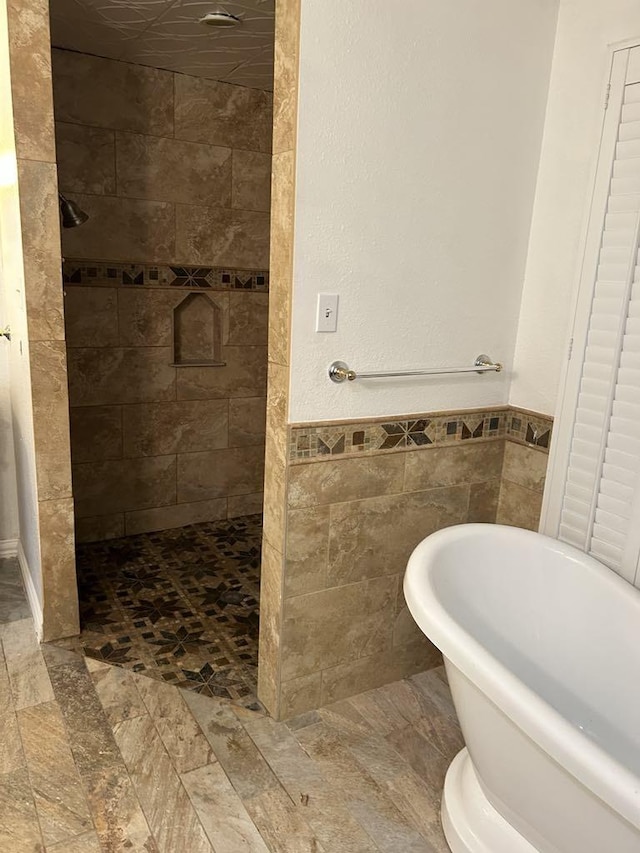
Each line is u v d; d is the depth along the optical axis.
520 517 2.25
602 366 1.89
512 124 1.98
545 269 2.07
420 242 1.91
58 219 2.06
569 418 2.00
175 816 1.67
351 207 1.76
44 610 2.33
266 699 2.08
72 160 2.76
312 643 2.03
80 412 3.03
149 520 3.34
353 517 1.99
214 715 2.04
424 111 1.81
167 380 3.21
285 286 1.75
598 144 1.84
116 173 2.86
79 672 2.21
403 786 1.81
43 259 2.05
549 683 1.91
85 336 2.95
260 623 2.07
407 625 2.21
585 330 1.93
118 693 2.12
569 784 1.25
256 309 3.37
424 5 1.74
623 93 1.77
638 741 1.67
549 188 2.04
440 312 2.01
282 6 1.61
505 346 2.18
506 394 2.24
